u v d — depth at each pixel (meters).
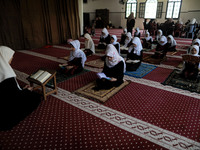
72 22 9.22
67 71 3.93
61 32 8.52
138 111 2.59
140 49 4.51
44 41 7.71
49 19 7.72
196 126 2.26
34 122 2.32
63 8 8.44
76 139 2.02
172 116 2.47
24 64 4.85
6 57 1.95
